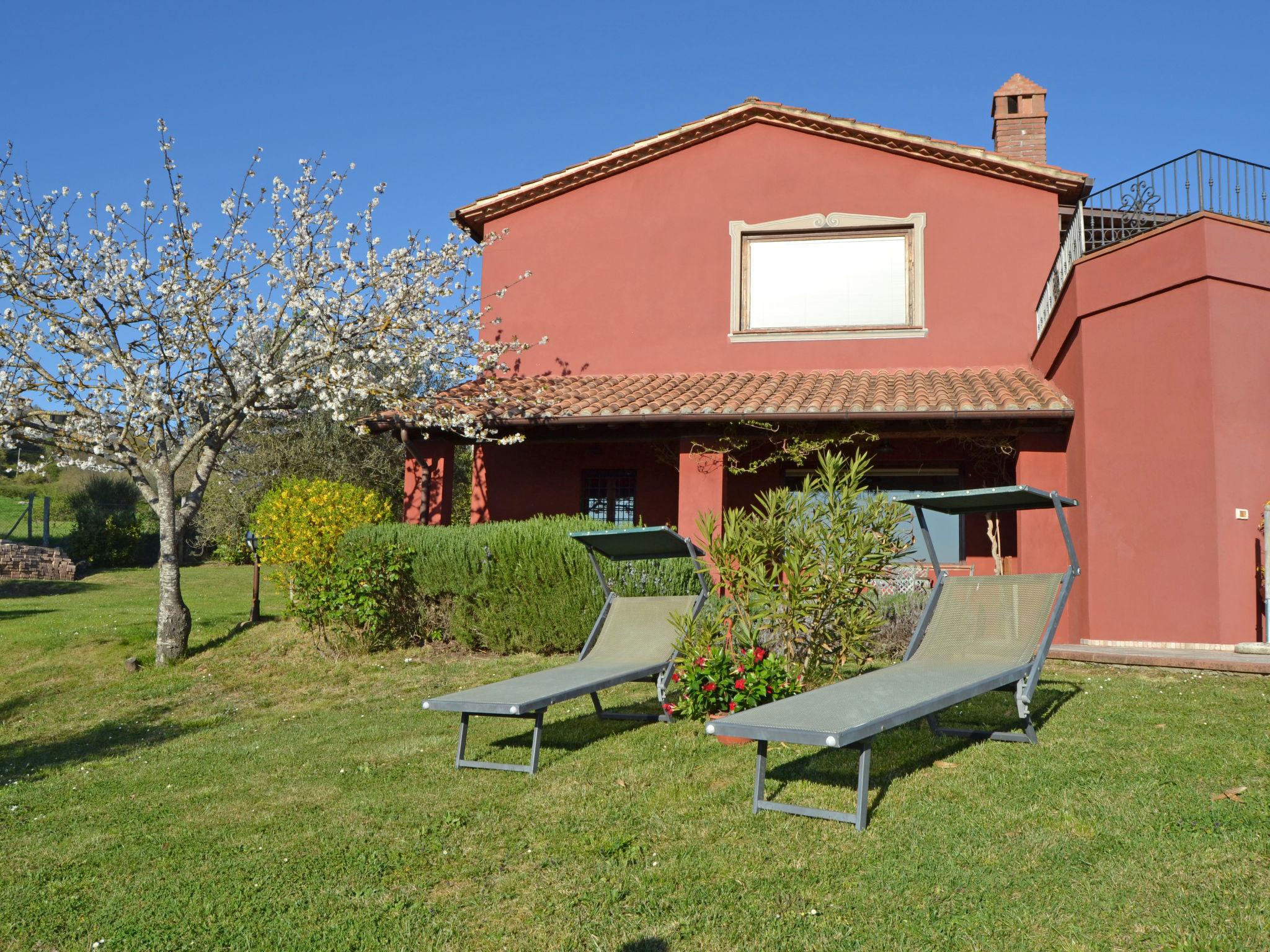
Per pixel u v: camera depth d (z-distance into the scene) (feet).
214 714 30.78
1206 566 30.78
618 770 18.74
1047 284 42.60
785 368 48.70
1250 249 31.81
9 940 12.42
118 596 67.21
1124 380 33.55
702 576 24.53
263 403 41.29
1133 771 16.63
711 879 13.04
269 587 72.95
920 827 14.51
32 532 103.65
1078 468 35.70
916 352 47.34
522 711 18.44
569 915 12.18
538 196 52.49
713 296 49.96
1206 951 10.28
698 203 50.72
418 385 52.65
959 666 19.51
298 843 15.51
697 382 46.98
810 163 49.57
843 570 24.11
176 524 40.22
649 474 48.93
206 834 16.35
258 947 11.79
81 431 39.58
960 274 47.42
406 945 11.61
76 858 15.57
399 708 28.12
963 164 47.57
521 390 47.67
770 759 18.83
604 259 51.60
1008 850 13.41
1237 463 30.99
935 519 45.62
